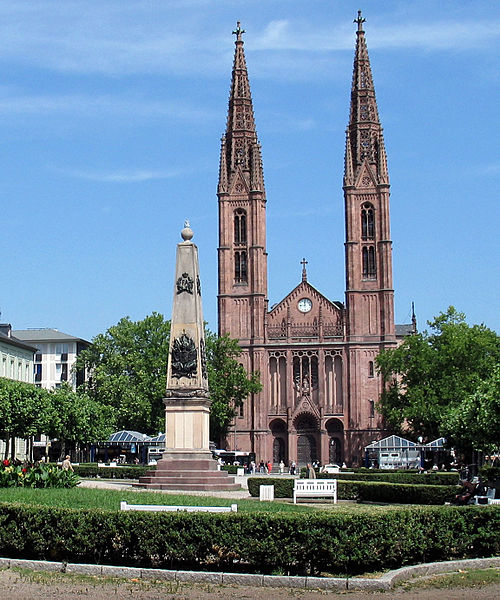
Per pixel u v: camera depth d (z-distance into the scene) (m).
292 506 42.56
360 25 174.12
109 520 28.66
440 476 72.69
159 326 146.88
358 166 167.00
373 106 169.88
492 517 31.52
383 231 165.12
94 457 141.62
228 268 167.12
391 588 26.16
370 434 160.62
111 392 141.25
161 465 61.50
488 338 129.12
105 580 26.78
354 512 28.84
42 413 104.25
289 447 162.25
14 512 30.00
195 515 28.20
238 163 170.62
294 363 166.00
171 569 27.95
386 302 163.62
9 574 27.39
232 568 28.02
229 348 155.00
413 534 29.33
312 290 167.00
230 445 162.25
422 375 131.50
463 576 28.17
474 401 75.19
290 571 27.72
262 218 169.12
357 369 162.50
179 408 62.22
